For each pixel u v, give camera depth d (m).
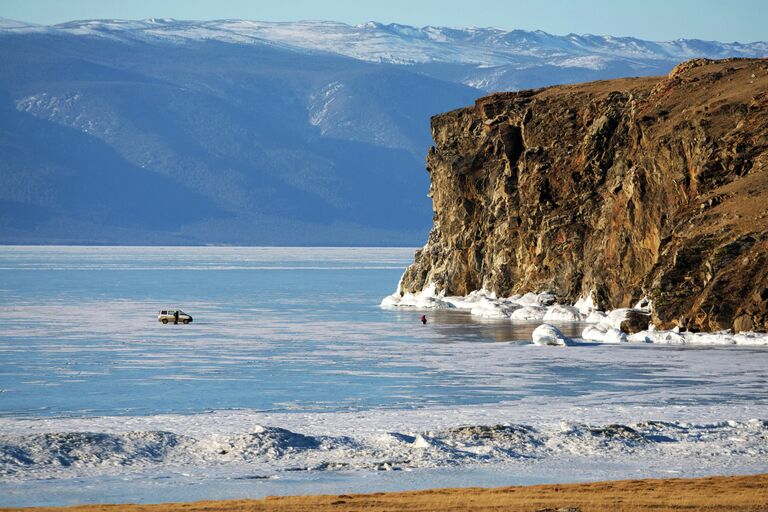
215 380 159.62
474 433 106.44
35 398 142.12
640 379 156.50
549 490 80.25
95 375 165.25
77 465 95.94
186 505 75.69
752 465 95.56
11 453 97.44
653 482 83.94
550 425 115.19
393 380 158.88
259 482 89.69
